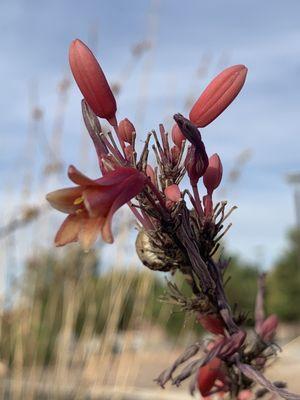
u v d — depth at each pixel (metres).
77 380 0.49
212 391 0.14
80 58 0.12
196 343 0.13
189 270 0.12
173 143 0.12
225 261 0.13
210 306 0.13
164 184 0.12
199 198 0.12
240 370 0.13
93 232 0.11
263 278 0.17
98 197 0.11
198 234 0.12
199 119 0.13
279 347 0.14
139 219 0.12
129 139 0.12
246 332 0.13
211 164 0.13
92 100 0.12
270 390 0.12
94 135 0.12
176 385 0.12
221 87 0.13
